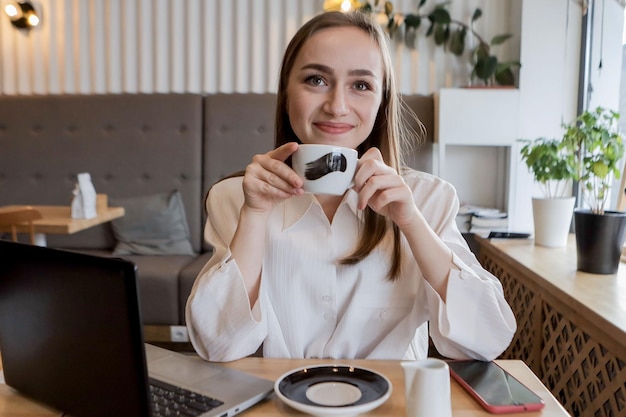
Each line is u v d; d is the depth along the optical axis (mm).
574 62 3004
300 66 958
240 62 3363
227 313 910
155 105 3244
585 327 1543
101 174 3252
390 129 1078
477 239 2795
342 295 1024
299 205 1040
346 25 957
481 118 2969
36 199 3264
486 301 907
